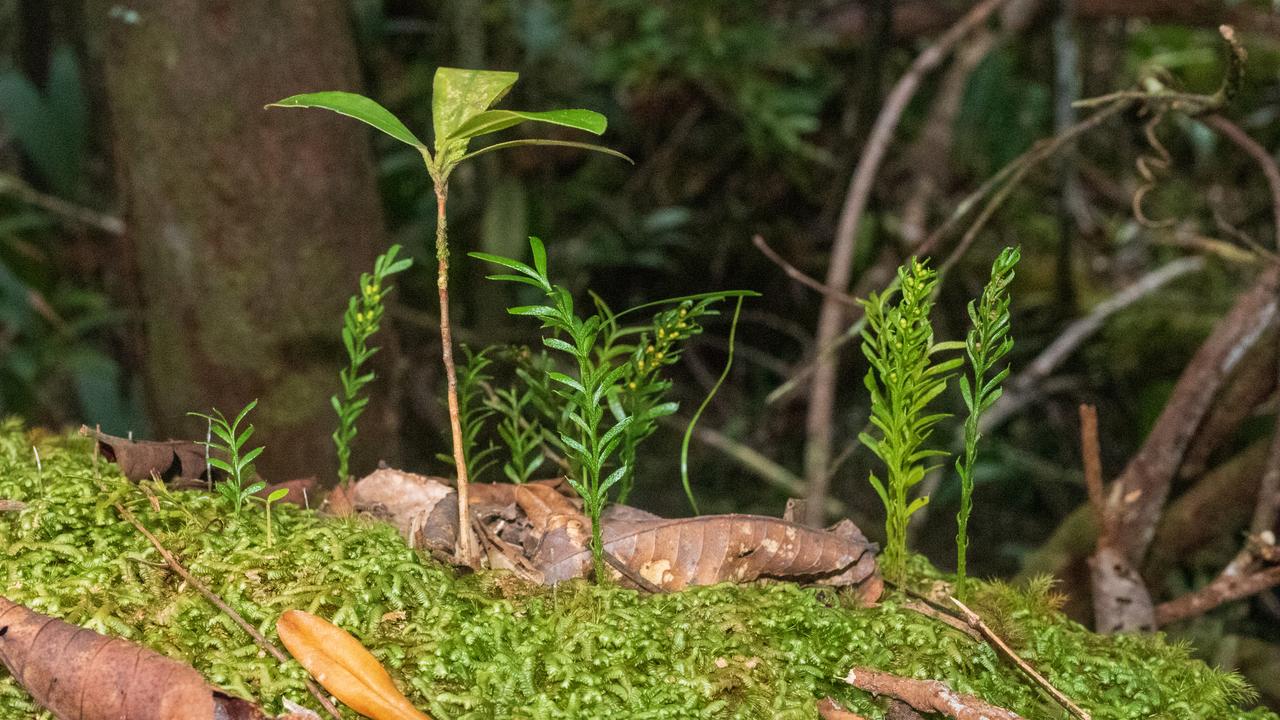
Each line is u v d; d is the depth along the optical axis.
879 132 3.17
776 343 5.87
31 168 5.10
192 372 2.84
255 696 1.12
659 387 1.49
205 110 2.68
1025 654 1.30
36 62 5.21
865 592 1.40
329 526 1.34
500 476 3.00
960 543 1.37
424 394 4.75
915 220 3.95
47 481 1.39
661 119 6.01
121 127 2.77
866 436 1.40
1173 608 2.08
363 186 2.91
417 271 5.29
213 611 1.20
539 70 5.57
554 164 5.72
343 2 2.84
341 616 1.20
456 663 1.18
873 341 1.37
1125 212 5.76
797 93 5.91
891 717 1.22
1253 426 3.72
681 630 1.25
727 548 1.38
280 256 2.77
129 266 2.90
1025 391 4.43
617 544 1.37
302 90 2.74
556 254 5.63
